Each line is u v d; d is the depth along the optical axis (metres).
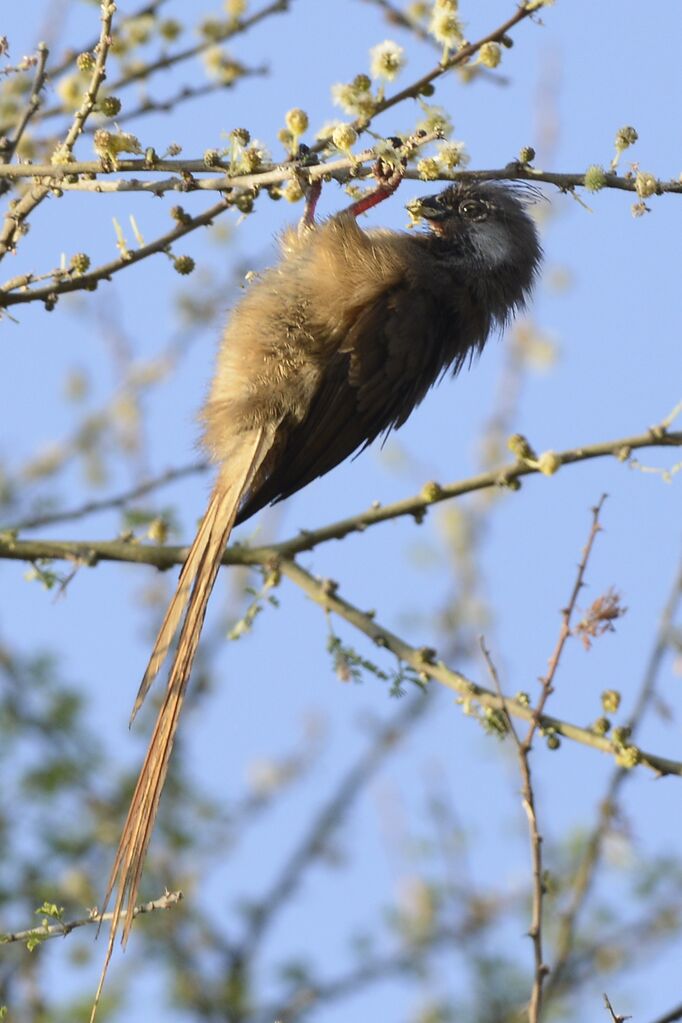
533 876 8.18
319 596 10.15
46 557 10.34
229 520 10.29
